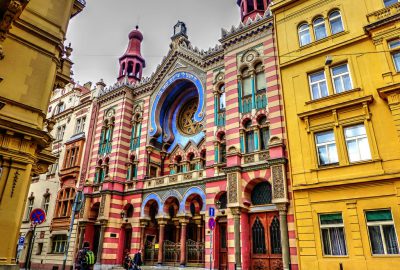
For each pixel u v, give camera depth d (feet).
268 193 59.52
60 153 110.83
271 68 65.77
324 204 46.88
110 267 77.20
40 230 100.63
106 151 94.68
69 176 100.99
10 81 45.21
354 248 42.50
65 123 117.29
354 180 44.80
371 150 45.09
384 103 46.19
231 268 55.93
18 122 43.80
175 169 86.12
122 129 93.50
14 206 41.16
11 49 46.50
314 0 60.49
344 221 44.50
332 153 49.26
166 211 75.41
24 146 43.86
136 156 88.84
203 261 65.16
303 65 57.16
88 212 88.02
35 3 51.34
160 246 72.18
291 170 51.98
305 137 52.34
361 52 51.06
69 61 59.00
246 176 60.54
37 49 49.62
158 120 90.27
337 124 49.14
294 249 50.39
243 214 59.26
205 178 68.59
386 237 41.24
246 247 57.21
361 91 48.96
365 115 47.01
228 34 75.46
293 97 56.29
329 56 53.06
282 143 56.90
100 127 100.73
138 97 98.78
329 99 51.88
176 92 92.89
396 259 39.22
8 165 42.04
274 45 67.26
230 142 65.87
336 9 57.47
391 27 47.98
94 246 85.66
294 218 49.34
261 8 92.63
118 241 81.71
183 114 93.50
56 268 88.22
